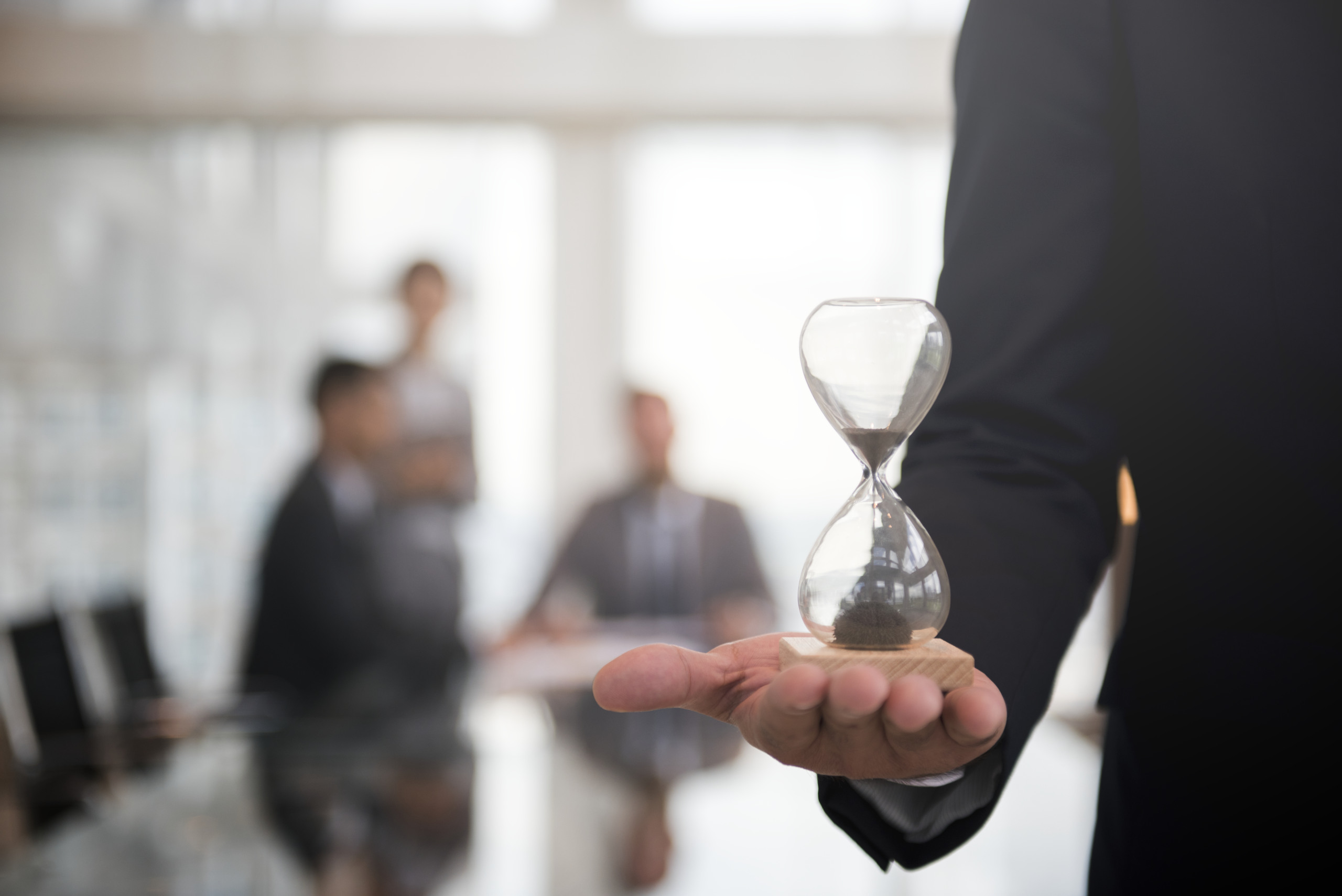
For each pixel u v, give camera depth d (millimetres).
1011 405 560
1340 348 500
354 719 1893
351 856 1165
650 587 3049
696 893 1054
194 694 2781
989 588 514
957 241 595
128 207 4301
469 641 2795
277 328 4336
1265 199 514
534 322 4418
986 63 602
